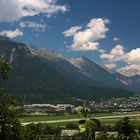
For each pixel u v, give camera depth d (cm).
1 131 2909
